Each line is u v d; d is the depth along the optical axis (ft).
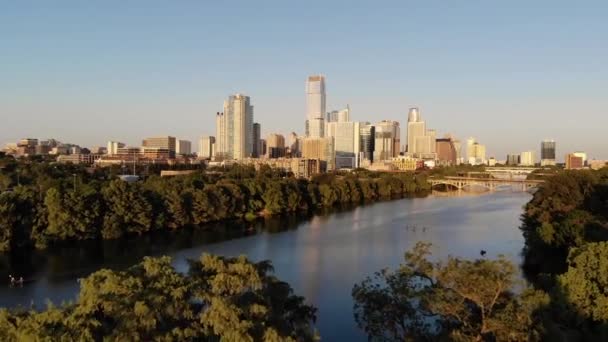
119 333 157.89
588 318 234.38
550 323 202.59
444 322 212.84
